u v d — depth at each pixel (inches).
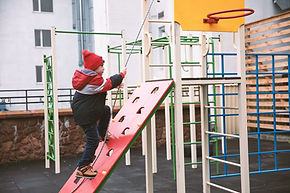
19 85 690.2
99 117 155.6
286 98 371.6
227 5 162.1
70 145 332.5
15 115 309.4
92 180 147.0
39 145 321.4
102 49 472.7
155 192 197.6
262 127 394.3
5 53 680.4
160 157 313.3
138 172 255.8
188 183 215.3
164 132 375.9
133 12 470.3
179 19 154.3
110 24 456.4
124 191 203.5
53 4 713.6
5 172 273.1
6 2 682.2
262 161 276.4
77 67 727.1
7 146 310.2
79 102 151.3
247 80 404.8
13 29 686.5
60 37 716.7
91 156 151.7
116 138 159.3
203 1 158.4
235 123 408.8
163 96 149.6
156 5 490.9
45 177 251.6
